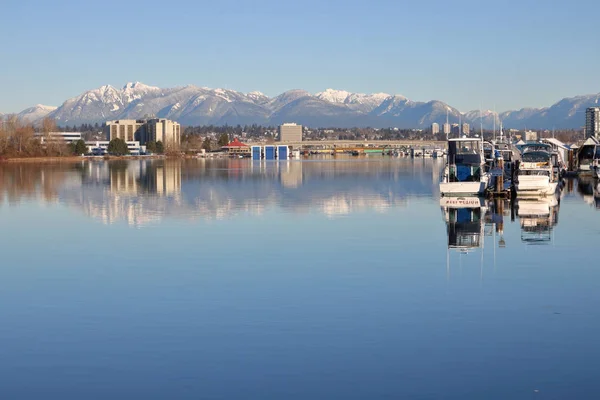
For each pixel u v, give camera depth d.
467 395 19.34
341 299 29.41
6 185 105.31
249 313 27.25
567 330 24.81
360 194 85.69
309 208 67.75
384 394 19.45
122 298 30.08
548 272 34.72
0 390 19.98
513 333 24.47
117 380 20.58
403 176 134.50
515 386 19.91
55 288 32.25
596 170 113.31
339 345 23.31
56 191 92.69
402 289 31.14
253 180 120.06
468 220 56.75
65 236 49.03
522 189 76.81
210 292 30.89
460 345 23.25
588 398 19.12
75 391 19.88
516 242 44.53
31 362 22.08
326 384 20.12
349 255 40.00
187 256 40.12
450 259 38.50
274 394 19.50
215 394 19.55
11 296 30.77
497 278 33.38
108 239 47.31
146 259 39.34
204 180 120.00
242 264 37.50
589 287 31.38
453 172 81.06
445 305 28.28
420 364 21.56
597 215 60.03
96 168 179.50
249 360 22.02
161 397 19.41
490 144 96.44
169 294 30.64
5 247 44.31
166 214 62.97
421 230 50.59
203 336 24.39
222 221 57.12
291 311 27.48
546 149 103.88
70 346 23.52
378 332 24.67
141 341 23.95
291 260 38.50
